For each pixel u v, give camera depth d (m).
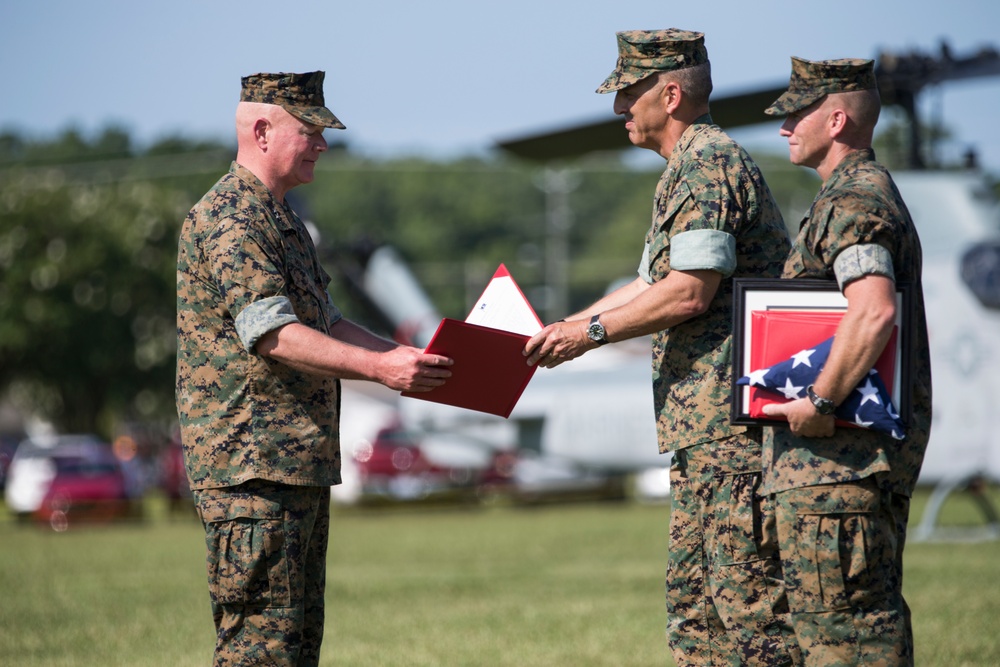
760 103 17.23
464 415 55.97
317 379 9.34
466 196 194.38
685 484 10.17
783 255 9.78
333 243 60.62
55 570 26.27
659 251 9.66
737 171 9.51
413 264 180.62
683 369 9.87
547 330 9.48
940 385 30.47
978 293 30.31
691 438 9.75
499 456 58.03
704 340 9.77
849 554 8.49
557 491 56.62
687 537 10.17
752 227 9.61
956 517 36.91
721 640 10.12
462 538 34.97
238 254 8.98
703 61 9.97
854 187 8.64
